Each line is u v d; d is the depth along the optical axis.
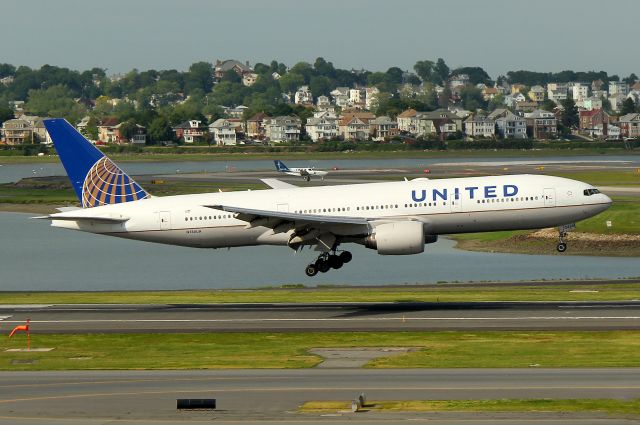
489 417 131.75
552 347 184.50
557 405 137.75
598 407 136.38
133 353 190.75
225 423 131.38
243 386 155.12
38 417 136.12
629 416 131.50
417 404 140.12
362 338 199.00
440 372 163.62
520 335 197.25
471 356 177.75
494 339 194.00
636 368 163.88
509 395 144.75
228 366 174.12
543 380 155.38
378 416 133.62
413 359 176.00
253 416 135.00
